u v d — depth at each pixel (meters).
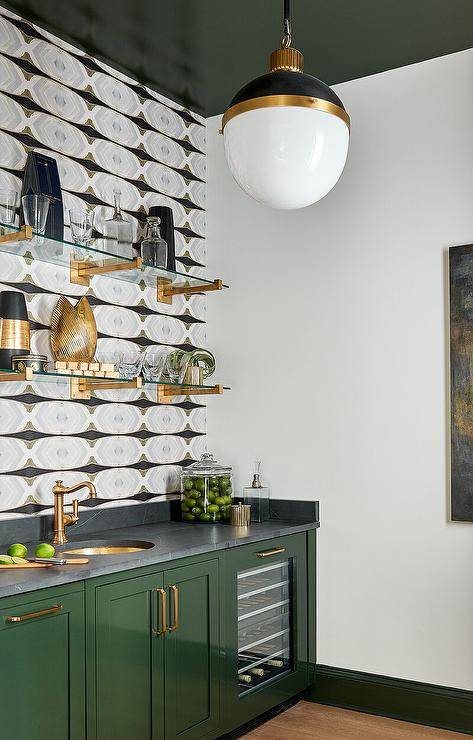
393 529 3.47
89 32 3.23
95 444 3.34
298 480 3.75
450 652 3.30
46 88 3.18
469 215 3.37
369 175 3.63
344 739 3.19
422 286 3.46
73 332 3.03
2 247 2.84
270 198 2.14
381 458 3.52
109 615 2.51
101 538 3.13
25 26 3.10
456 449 3.31
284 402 3.81
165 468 3.75
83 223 2.97
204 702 2.93
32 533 2.98
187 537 3.15
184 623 2.84
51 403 3.12
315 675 3.64
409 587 3.42
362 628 3.53
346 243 3.67
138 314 3.62
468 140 3.39
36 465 3.04
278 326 3.85
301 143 2.01
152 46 3.36
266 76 2.06
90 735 2.42
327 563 3.65
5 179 2.96
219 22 3.18
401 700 3.41
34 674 2.24
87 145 3.37
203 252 4.11
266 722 3.39
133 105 3.66
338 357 3.67
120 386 3.18
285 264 3.85
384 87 3.62
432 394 3.41
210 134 4.15
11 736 2.17
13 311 2.80
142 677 2.63
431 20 3.15
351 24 3.19
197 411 4.01
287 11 2.19
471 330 3.30
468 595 3.28
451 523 3.33
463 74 3.42
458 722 3.27
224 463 3.98
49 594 2.29
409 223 3.51
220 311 4.05
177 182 3.93
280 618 3.44
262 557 3.28
